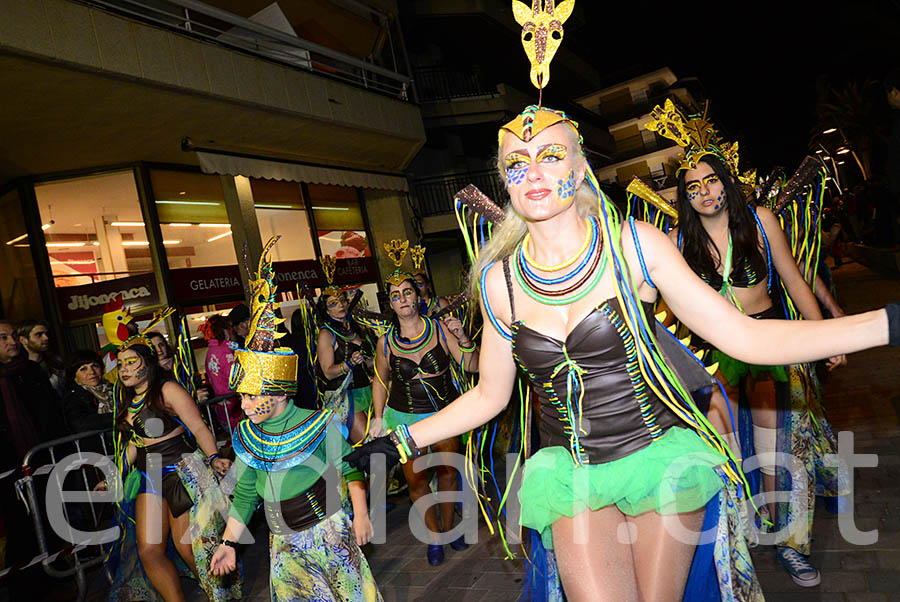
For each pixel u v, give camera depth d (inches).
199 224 438.9
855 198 728.3
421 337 183.6
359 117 494.0
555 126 76.0
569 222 77.1
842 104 933.8
